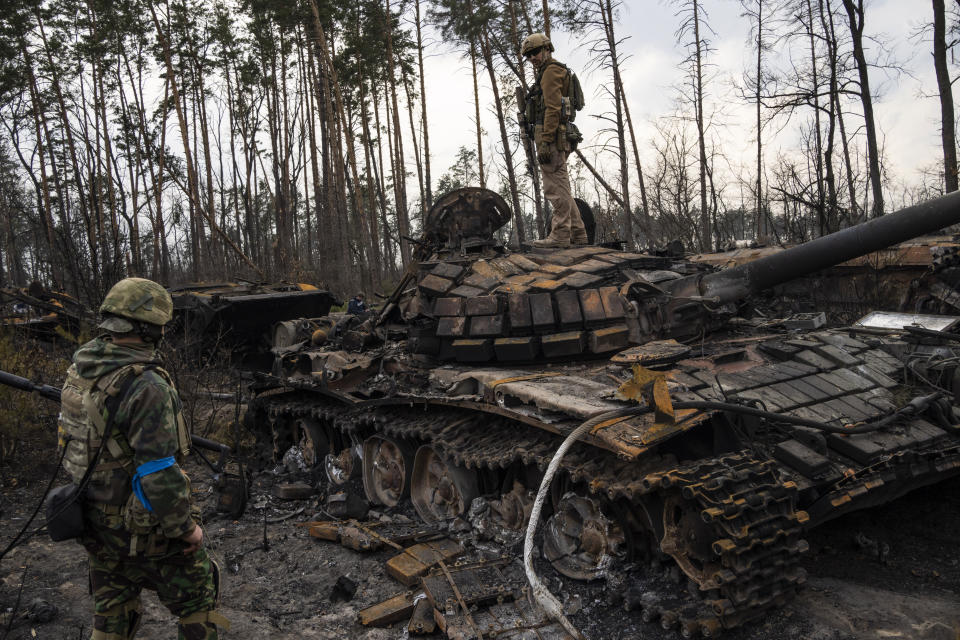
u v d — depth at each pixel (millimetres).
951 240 12727
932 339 5801
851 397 4977
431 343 6445
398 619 4457
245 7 28859
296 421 8570
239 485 4699
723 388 4727
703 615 3850
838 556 5059
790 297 14195
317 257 41531
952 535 5262
